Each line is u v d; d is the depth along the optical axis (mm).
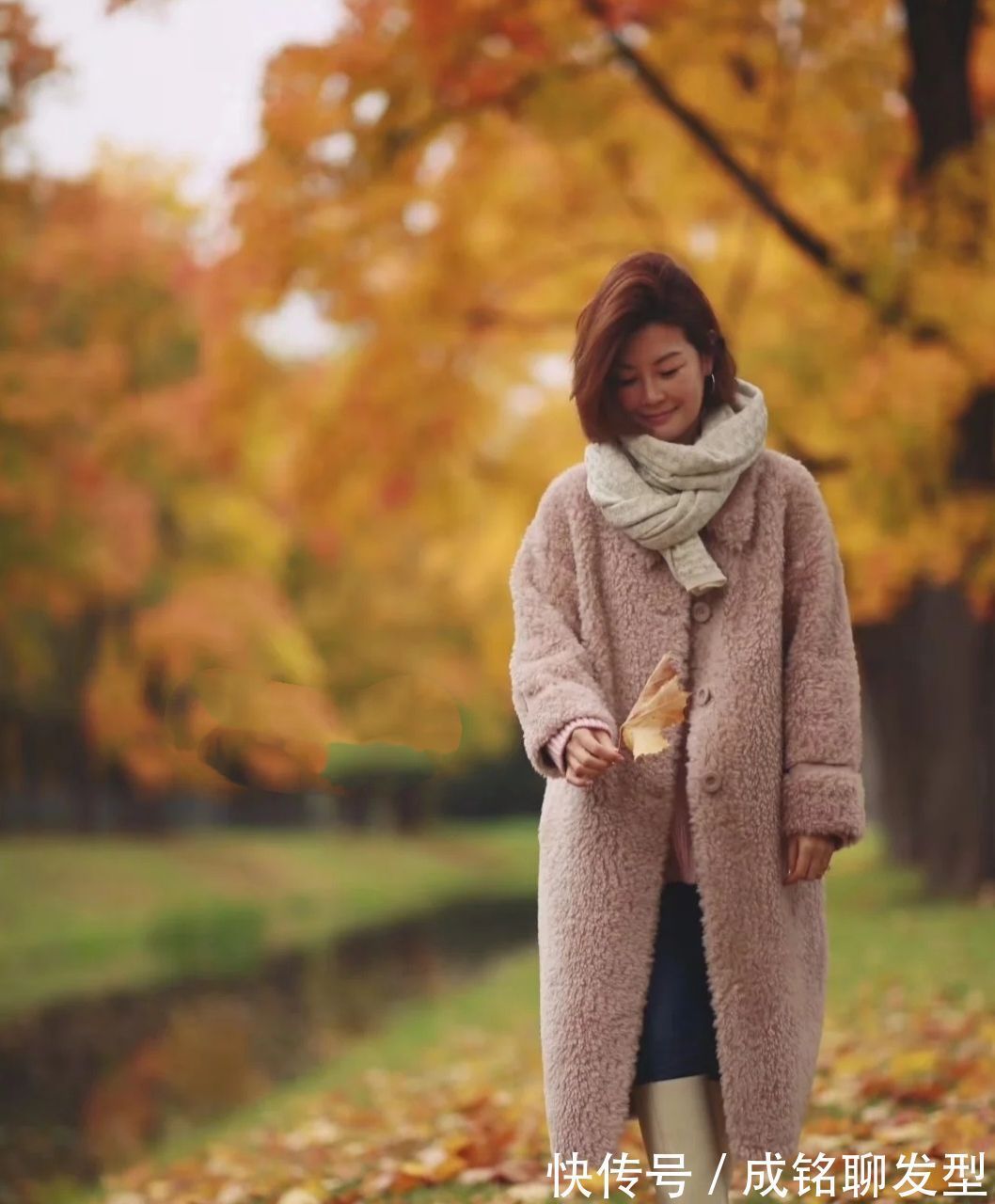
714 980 2658
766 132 9180
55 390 17391
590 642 2764
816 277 9039
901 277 8016
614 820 2719
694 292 2762
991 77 10000
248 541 26094
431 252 10445
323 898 26656
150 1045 10742
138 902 23328
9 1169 6633
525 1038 7996
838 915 12516
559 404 12906
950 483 8492
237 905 24469
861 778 2705
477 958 16750
